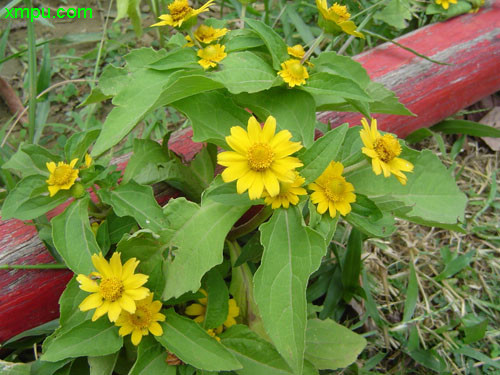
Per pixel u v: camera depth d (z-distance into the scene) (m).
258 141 0.16
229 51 0.20
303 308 0.17
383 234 0.19
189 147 0.27
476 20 0.34
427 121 0.33
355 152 0.21
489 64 0.33
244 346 0.20
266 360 0.20
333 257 0.29
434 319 0.29
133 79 0.20
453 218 0.22
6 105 0.36
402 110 0.23
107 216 0.21
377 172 0.17
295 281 0.17
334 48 0.39
